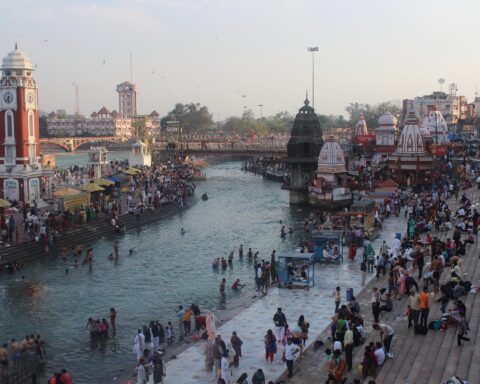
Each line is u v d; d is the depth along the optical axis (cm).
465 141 10362
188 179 12344
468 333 2442
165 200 7981
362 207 5972
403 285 3173
